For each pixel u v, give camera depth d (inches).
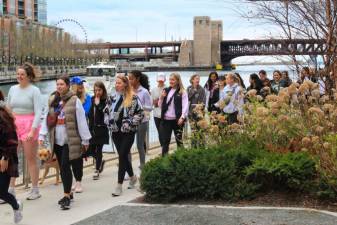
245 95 445.7
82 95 465.4
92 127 463.8
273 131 377.4
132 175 414.6
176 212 311.4
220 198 337.1
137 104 386.0
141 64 6008.9
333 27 379.9
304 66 406.6
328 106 358.6
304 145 354.9
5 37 4694.9
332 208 306.2
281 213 297.3
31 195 383.6
